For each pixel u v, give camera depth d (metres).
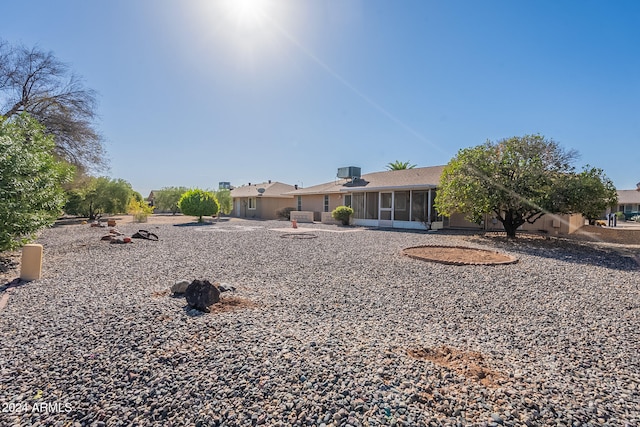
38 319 3.85
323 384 2.54
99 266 7.12
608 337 3.80
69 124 15.08
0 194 6.54
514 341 3.63
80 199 24.53
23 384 2.53
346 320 4.11
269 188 33.75
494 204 11.95
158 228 17.12
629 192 40.41
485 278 6.53
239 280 6.11
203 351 3.05
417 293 5.46
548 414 2.27
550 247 11.12
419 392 2.47
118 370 2.72
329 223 22.73
